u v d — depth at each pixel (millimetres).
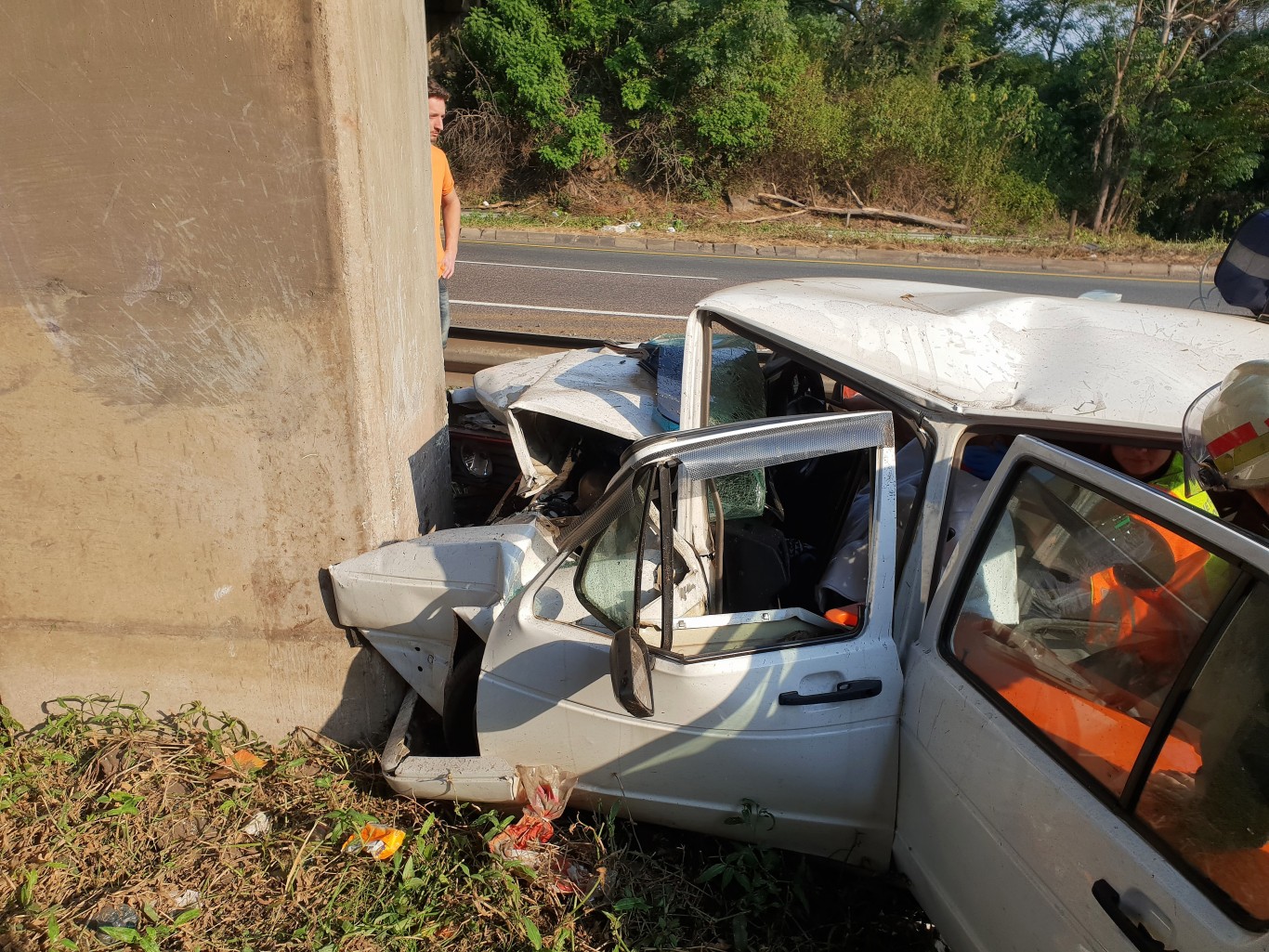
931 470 2689
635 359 4551
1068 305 3320
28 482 3340
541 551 3262
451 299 10945
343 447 3250
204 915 2766
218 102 2855
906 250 16703
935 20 22031
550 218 18594
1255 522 2176
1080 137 21250
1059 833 1976
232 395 3199
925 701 2436
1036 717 2127
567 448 4254
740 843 2775
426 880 2805
